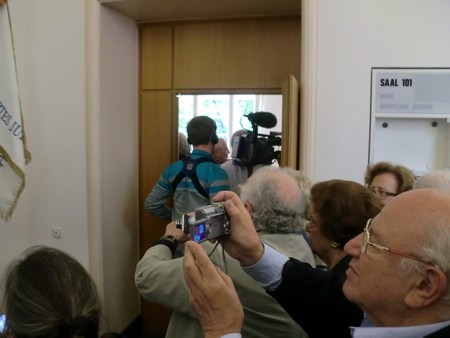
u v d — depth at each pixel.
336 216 1.07
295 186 1.09
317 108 1.99
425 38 1.90
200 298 0.69
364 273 0.65
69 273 0.64
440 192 0.62
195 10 2.40
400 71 1.92
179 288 1.04
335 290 0.93
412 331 0.59
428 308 0.58
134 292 2.79
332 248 1.11
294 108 1.84
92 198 2.32
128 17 2.56
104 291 2.41
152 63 2.69
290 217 1.05
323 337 0.94
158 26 2.66
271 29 2.50
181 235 1.34
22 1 2.31
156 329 2.85
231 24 2.55
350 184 1.13
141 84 2.73
